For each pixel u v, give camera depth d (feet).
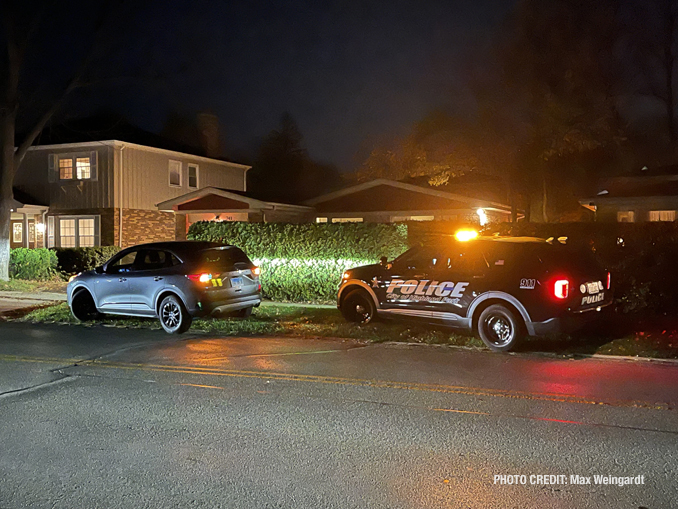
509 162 102.47
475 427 20.93
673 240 45.88
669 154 115.55
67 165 107.14
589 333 37.14
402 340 36.52
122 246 103.65
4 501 15.61
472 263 35.37
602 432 20.34
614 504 15.19
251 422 21.63
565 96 92.79
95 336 39.45
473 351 33.71
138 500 15.61
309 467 17.61
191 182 117.70
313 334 38.93
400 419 21.85
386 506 15.16
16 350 34.78
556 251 33.27
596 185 115.75
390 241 53.06
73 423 21.65
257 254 57.06
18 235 113.70
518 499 15.48
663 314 43.14
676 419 21.66
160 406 23.59
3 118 73.41
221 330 40.65
